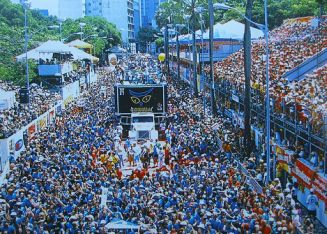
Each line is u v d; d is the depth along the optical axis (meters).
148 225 20.34
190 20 72.75
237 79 47.56
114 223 20.45
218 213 21.14
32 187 25.69
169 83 76.81
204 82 59.62
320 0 58.16
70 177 27.53
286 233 19.59
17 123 41.75
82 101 57.88
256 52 56.00
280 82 38.22
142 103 47.94
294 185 28.34
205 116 46.59
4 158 36.22
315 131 26.42
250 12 35.97
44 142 36.94
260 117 37.91
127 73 84.62
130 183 26.86
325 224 23.92
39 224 21.11
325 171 24.78
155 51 184.88
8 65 67.06
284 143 31.16
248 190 25.02
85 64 100.12
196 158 31.78
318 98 28.41
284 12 84.12
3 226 21.00
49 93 58.84
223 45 75.06
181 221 20.30
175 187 25.72
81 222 20.78
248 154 35.22
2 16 114.38
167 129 44.91
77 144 36.81
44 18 142.75
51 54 74.31
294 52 48.47
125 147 40.47
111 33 147.00
